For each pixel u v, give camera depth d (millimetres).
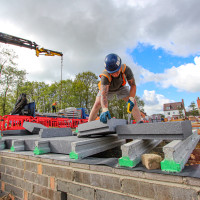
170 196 1363
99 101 3055
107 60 2355
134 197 1552
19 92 26844
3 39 13711
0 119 6930
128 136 2330
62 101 32062
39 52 16125
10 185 2934
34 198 2465
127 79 2801
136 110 2990
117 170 1679
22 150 3111
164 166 1487
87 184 1898
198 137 3227
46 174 2348
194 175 1307
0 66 21609
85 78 30438
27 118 7863
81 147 2238
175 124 1869
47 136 3369
